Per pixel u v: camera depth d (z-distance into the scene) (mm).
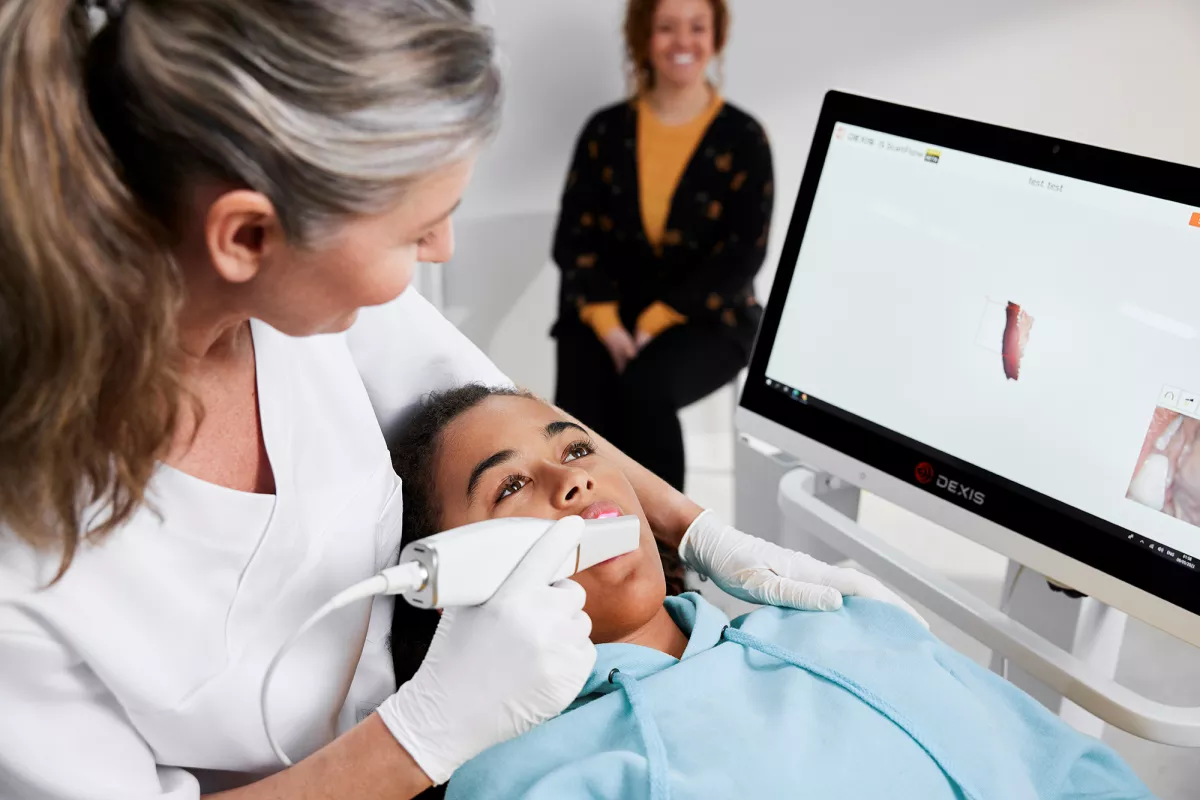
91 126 540
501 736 766
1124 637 1810
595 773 826
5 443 592
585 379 2537
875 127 1117
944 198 1071
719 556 1106
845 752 870
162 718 790
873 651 964
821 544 1390
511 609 762
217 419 810
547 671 749
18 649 707
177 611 779
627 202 2586
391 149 544
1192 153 2619
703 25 2428
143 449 636
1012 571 1282
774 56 2615
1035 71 2611
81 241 542
